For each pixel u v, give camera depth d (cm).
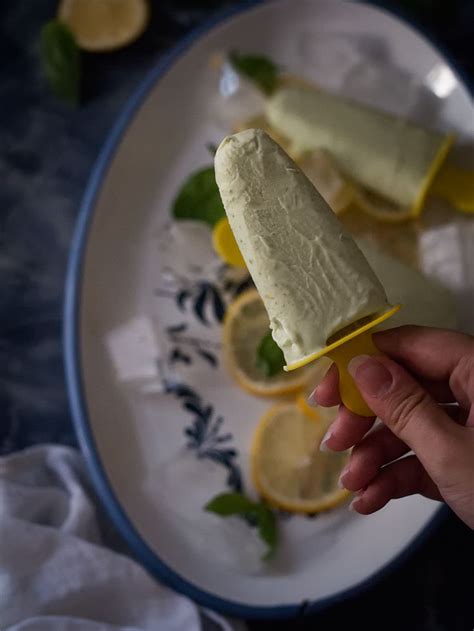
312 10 57
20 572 50
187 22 61
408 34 55
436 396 43
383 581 49
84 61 61
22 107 61
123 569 51
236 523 52
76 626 49
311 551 51
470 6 58
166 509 53
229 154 35
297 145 55
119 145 56
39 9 62
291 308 34
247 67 57
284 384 53
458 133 55
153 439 54
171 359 55
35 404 58
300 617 49
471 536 53
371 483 43
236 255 52
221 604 49
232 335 54
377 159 53
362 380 37
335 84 57
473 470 36
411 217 54
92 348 55
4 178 61
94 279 56
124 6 60
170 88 58
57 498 54
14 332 59
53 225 60
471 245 53
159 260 56
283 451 52
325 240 35
